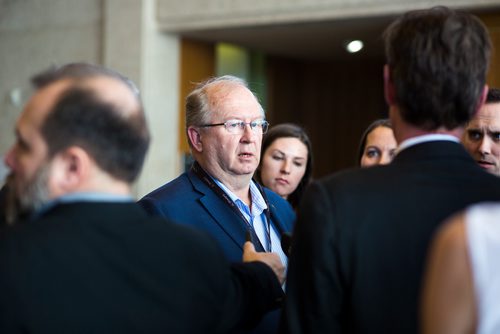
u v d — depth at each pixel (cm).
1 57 976
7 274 108
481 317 83
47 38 943
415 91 128
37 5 951
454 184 127
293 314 131
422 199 126
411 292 123
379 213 126
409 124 133
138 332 116
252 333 194
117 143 122
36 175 119
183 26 844
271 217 235
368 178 131
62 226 115
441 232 90
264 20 786
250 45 957
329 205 128
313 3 752
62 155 120
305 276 129
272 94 1077
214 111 223
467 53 127
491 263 83
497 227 84
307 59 1102
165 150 877
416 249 124
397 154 135
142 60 852
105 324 114
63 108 120
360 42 911
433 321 87
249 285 145
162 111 873
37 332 108
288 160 312
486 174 131
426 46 127
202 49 927
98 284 114
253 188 233
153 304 119
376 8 716
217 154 221
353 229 126
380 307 124
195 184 220
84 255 115
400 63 130
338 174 136
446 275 86
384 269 124
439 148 130
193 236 131
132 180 128
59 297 111
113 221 120
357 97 1124
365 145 301
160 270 121
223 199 217
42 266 111
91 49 906
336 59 1095
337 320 128
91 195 121
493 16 683
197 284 126
